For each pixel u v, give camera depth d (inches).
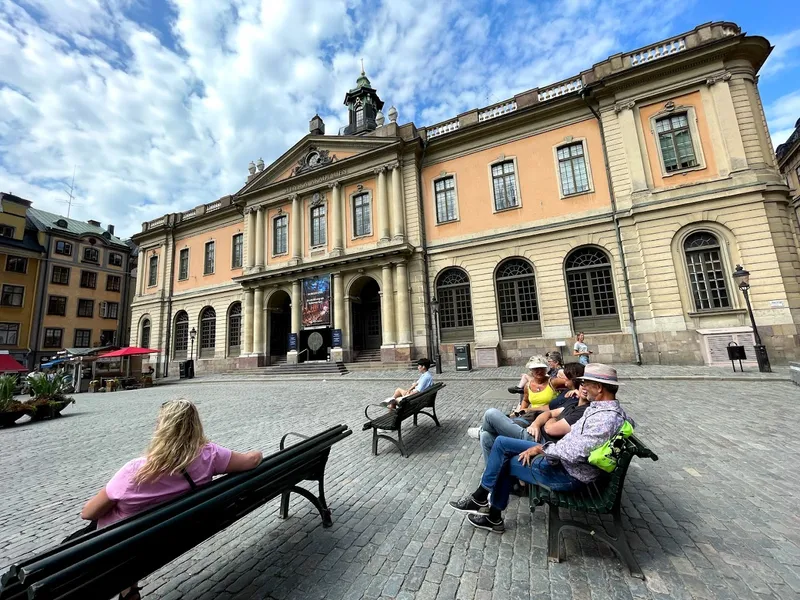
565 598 88.2
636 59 603.2
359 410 341.4
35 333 1323.8
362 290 893.8
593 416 104.3
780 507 127.8
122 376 863.7
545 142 668.7
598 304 602.5
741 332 478.9
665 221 546.0
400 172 778.8
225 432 281.9
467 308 709.3
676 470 162.9
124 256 1633.9
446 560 106.4
